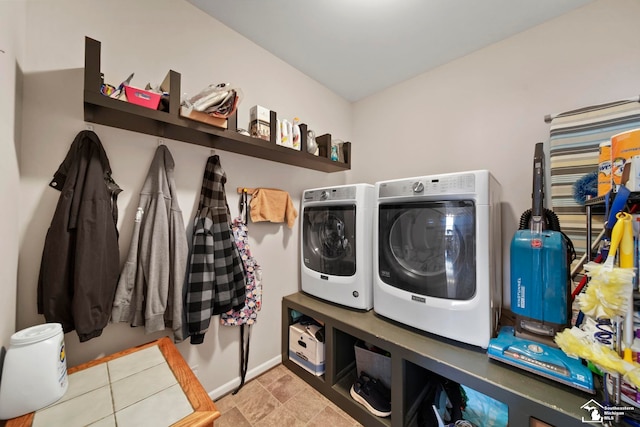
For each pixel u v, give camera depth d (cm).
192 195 141
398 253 139
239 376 164
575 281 123
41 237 96
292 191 198
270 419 137
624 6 125
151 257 115
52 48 98
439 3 135
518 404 85
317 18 147
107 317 102
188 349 141
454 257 119
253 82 168
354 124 254
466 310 113
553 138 138
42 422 71
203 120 115
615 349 72
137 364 101
